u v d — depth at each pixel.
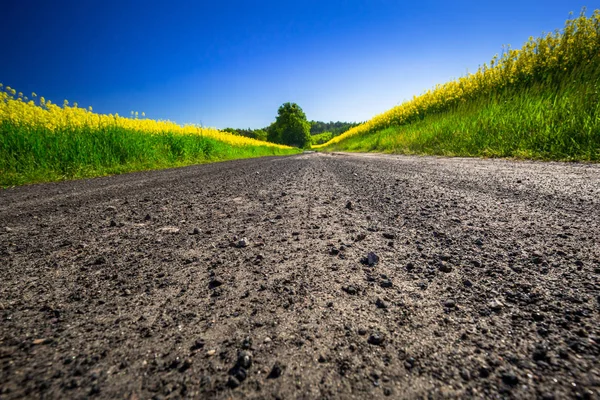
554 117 4.71
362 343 0.64
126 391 0.52
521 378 0.53
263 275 1.01
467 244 1.19
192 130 14.32
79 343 0.66
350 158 7.86
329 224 1.62
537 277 0.89
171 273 1.05
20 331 0.71
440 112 12.98
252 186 3.38
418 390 0.51
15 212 2.28
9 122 6.27
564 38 8.12
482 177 2.89
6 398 0.50
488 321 0.70
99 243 1.43
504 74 9.86
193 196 2.81
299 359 0.60
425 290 0.86
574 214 1.49
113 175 5.68
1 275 1.06
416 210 1.80
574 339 0.62
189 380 0.55
